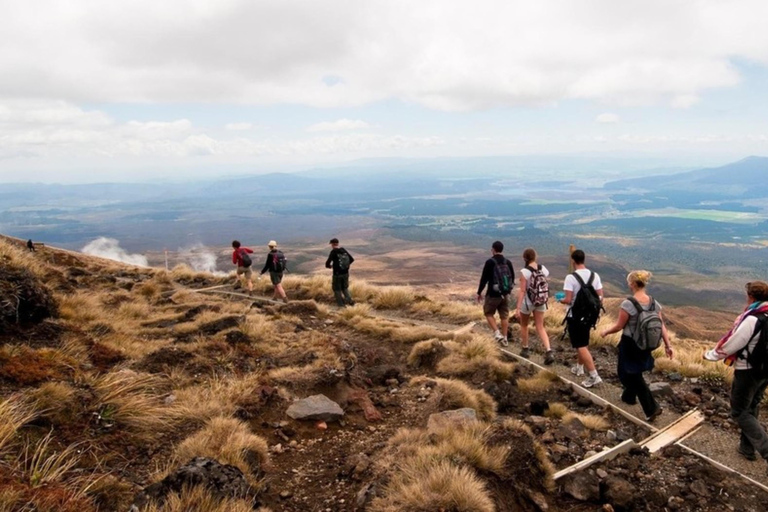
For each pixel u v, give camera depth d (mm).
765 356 5082
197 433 5230
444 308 14070
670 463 5355
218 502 3697
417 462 4461
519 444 4902
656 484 4941
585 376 8070
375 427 6336
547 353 8695
